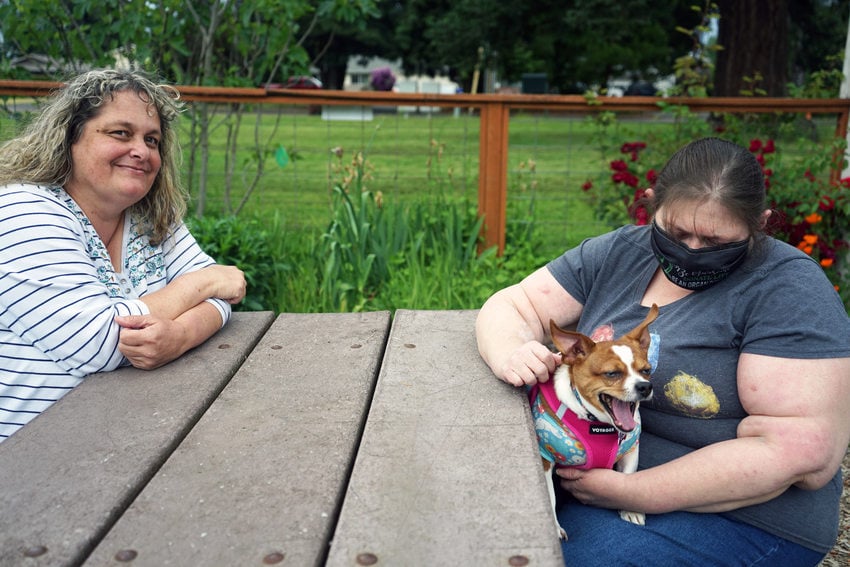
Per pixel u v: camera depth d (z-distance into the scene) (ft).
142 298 7.84
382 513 4.91
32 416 7.27
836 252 16.76
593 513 6.79
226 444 5.90
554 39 80.18
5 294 6.99
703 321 6.63
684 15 80.12
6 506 4.99
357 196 18.15
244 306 15.11
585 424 6.52
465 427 6.17
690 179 6.31
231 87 18.70
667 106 17.98
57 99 7.73
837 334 6.12
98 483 5.28
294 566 4.38
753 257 6.58
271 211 22.93
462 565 4.39
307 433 6.08
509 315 7.70
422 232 17.51
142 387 6.98
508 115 17.97
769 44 49.37
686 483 6.22
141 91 7.86
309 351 8.05
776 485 6.02
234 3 20.26
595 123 20.02
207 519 4.86
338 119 19.47
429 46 96.27
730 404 6.57
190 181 21.15
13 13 19.39
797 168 17.39
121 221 8.43
